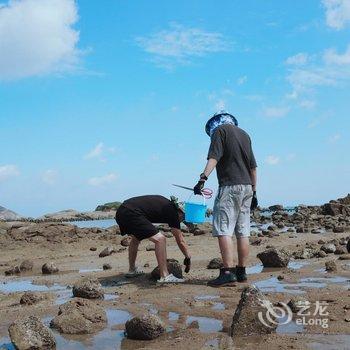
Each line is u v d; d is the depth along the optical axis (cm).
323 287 446
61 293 475
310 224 1714
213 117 516
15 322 296
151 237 520
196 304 394
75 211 4028
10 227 1147
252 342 286
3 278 626
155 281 522
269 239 1008
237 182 491
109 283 529
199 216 519
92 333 321
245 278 497
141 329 303
